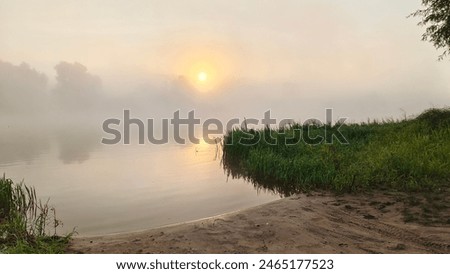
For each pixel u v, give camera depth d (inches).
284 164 422.0
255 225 257.6
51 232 264.1
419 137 476.1
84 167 539.2
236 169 517.3
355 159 433.1
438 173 360.5
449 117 578.2
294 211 286.8
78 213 313.0
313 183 372.2
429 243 220.4
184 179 453.4
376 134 603.5
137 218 299.9
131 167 540.1
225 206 335.6
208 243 227.3
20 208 312.0
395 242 223.8
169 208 329.4
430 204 289.0
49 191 389.7
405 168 364.8
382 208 287.1
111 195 374.9
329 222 260.4
